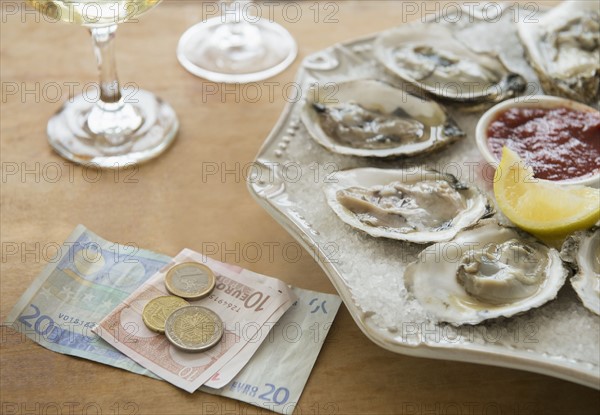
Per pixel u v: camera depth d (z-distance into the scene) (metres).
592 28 0.71
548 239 0.58
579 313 0.55
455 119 0.68
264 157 0.64
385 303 0.56
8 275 0.62
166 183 0.67
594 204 0.57
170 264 0.62
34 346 0.58
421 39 0.72
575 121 0.66
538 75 0.69
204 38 0.78
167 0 0.86
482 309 0.55
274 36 0.79
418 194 0.61
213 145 0.70
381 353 0.58
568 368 0.53
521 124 0.66
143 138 0.70
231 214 0.66
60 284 0.61
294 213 0.61
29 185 0.67
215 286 0.61
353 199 0.61
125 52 0.77
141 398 0.56
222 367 0.57
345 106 0.67
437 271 0.57
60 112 0.72
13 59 0.76
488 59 0.71
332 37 0.79
